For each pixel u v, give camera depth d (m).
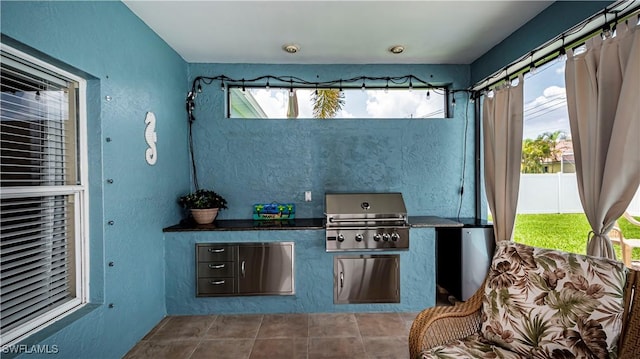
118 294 2.16
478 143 3.53
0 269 1.48
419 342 1.46
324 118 3.53
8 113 1.54
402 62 3.47
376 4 2.29
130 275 2.31
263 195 3.49
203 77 3.43
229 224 3.09
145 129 2.53
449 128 3.55
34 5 1.51
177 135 3.13
